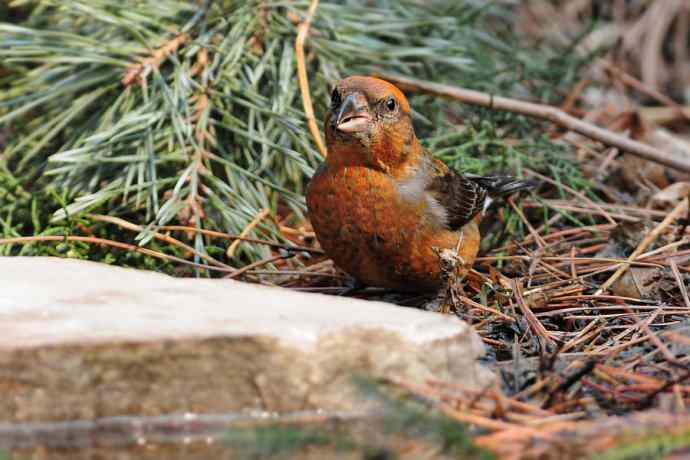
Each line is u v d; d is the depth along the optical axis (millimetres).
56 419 6207
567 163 12359
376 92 9086
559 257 10461
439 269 9609
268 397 6344
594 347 8297
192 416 6309
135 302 7066
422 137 13078
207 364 6270
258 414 6348
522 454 5941
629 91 16359
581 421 6469
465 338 6750
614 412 6699
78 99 11508
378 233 9266
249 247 10508
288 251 10703
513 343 8344
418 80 12414
